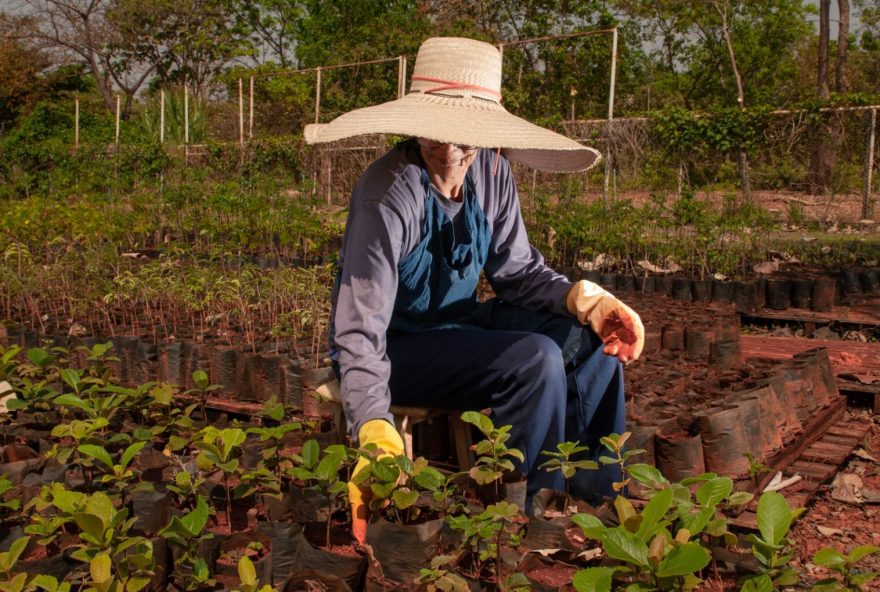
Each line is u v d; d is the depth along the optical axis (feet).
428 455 11.65
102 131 110.73
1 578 6.59
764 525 6.60
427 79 9.24
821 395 13.96
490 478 7.77
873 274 25.44
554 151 10.21
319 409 13.37
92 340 16.62
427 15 108.58
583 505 8.96
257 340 17.37
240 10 140.15
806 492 10.80
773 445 11.65
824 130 41.57
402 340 10.01
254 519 8.90
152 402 11.94
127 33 130.72
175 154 59.52
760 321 23.45
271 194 39.65
